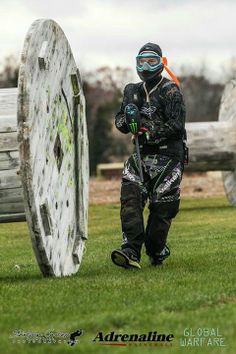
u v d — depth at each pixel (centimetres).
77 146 3225
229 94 6850
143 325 2112
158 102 3047
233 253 3522
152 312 2233
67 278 2870
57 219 2912
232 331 2017
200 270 2975
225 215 6094
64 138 3055
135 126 3025
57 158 2955
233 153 6731
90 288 2627
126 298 2439
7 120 3014
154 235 3109
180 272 2933
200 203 7406
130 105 3044
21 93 2652
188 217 5978
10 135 3009
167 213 3102
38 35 2759
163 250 3169
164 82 3059
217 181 10750
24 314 2273
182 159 3102
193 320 2130
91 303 2389
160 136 3039
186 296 2417
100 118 18400
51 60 2878
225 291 2495
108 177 14075
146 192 3086
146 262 3359
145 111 3061
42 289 2633
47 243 2786
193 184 10219
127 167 3081
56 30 2930
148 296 2453
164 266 3148
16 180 3014
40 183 2748
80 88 3244
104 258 3662
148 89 3064
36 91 2734
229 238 4325
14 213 3052
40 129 2764
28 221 2702
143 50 3042
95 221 6025
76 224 3209
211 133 6725
